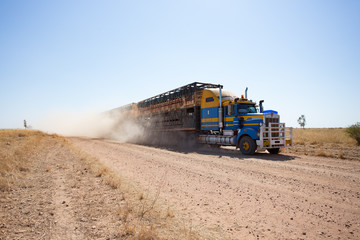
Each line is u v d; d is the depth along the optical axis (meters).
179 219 4.13
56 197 5.21
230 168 9.07
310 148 15.38
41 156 11.66
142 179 7.31
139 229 3.58
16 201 4.90
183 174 8.10
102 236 3.35
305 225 3.91
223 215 4.39
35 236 3.32
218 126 15.68
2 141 20.08
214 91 16.30
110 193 5.57
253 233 3.63
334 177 7.14
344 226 3.83
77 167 8.85
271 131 12.82
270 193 5.73
